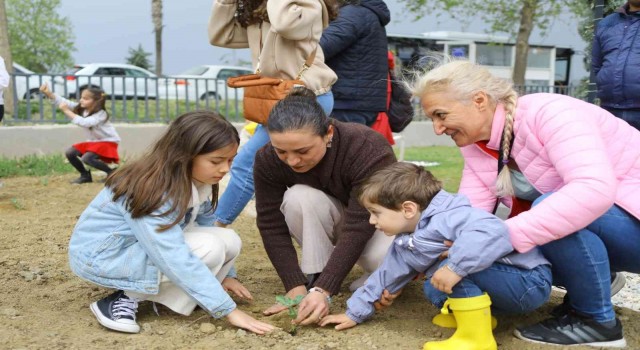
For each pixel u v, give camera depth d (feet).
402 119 18.40
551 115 8.55
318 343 9.20
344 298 11.33
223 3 13.57
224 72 74.49
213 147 9.21
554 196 8.29
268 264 13.69
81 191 22.77
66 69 114.42
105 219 9.59
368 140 10.09
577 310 9.17
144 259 9.53
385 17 16.17
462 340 8.79
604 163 8.17
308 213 10.66
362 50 15.72
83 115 24.35
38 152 30.78
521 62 61.11
